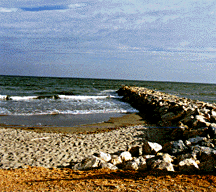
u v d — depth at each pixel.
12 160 6.61
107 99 26.70
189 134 8.47
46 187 4.07
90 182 4.36
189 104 14.70
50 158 6.91
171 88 63.31
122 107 20.09
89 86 54.50
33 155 7.14
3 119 13.16
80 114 15.91
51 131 10.86
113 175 4.93
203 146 6.54
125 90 31.95
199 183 4.21
